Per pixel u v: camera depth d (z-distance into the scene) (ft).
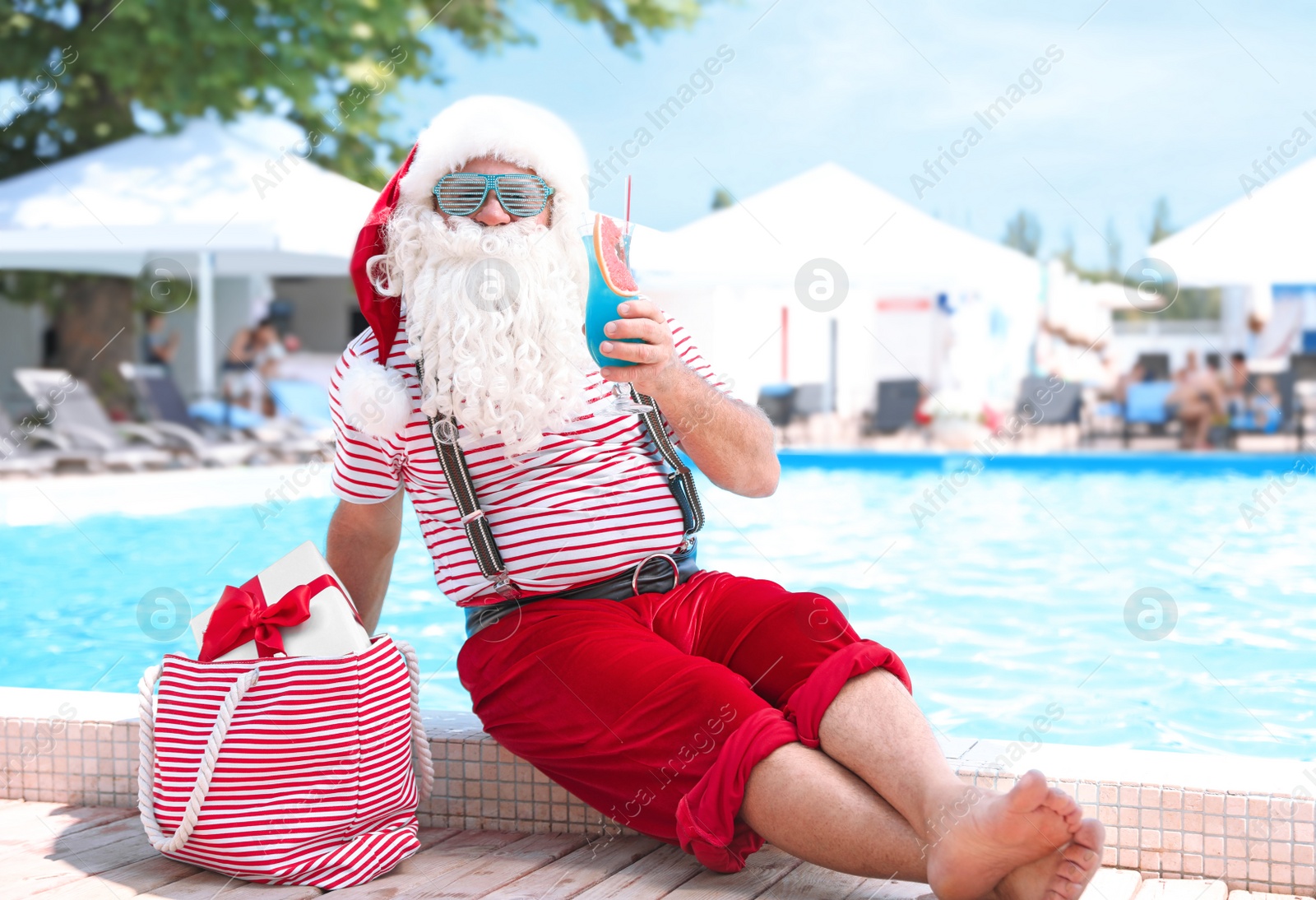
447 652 11.93
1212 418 34.99
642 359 5.53
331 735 5.74
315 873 5.71
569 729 5.88
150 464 28.86
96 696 7.85
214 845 5.65
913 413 36.52
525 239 6.13
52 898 5.54
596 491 6.20
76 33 37.99
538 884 5.75
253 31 37.40
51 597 14.66
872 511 21.70
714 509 22.00
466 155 6.23
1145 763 6.13
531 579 6.15
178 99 37.19
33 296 39.78
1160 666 10.52
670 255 29.09
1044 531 18.85
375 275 6.36
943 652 11.07
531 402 5.91
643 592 6.29
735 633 6.08
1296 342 47.06
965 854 4.66
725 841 5.32
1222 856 5.73
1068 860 4.57
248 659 5.85
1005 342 44.01
